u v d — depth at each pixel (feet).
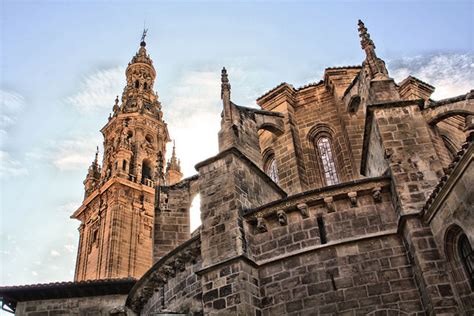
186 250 73.46
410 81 103.30
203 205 71.10
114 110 282.15
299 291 61.62
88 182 252.83
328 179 98.63
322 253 62.85
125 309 70.49
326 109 105.29
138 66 315.37
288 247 65.00
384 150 66.85
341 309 58.85
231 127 78.95
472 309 53.62
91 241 225.76
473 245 51.90
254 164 76.84
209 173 73.61
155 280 78.59
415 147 66.44
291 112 104.99
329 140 102.83
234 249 64.49
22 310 96.27
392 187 64.64
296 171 95.96
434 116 69.36
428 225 59.57
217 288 62.80
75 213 244.42
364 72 83.76
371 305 58.23
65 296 98.22
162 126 280.51
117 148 248.32
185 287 72.54
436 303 54.34
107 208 225.35
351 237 63.05
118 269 203.51
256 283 63.98
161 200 96.32
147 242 220.64
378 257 61.00
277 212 67.10
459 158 52.70
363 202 65.36
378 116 69.77
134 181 237.66
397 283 58.95
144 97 296.30
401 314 57.11
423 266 56.70
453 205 54.90
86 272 215.10
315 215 65.98
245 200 71.10
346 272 60.85
